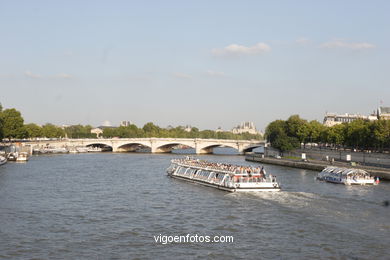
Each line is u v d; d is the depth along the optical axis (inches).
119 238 2098.9
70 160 6796.3
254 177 3385.8
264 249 1911.9
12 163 5994.1
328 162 5585.6
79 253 1881.2
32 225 2329.0
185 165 4345.5
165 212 2657.5
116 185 3841.0
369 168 4594.0
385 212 2497.5
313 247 1916.8
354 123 6584.6
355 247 1903.3
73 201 3026.6
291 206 2672.2
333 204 2726.4
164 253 1881.2
